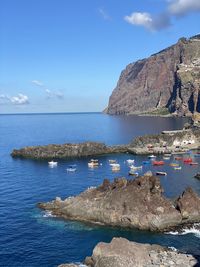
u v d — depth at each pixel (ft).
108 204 247.70
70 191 339.57
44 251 204.85
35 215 262.06
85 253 202.18
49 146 568.82
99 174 427.74
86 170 451.94
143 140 621.31
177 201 253.85
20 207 283.18
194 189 348.59
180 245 209.67
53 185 365.61
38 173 431.43
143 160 525.75
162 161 505.66
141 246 193.77
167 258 184.14
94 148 580.71
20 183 375.25
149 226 232.53
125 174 428.97
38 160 533.14
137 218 235.20
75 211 257.14
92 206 252.62
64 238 221.46
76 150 566.36
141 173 434.30
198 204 248.32
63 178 402.52
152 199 245.04
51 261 193.16
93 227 237.45
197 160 520.42
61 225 241.55
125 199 245.45
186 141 632.79
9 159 543.80
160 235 223.92
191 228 233.76
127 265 176.65
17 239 220.84
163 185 366.02
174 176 414.82
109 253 183.62
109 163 504.02
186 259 183.62
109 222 241.14
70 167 472.03
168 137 628.28
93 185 367.45
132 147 612.29
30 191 338.34
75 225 241.14
